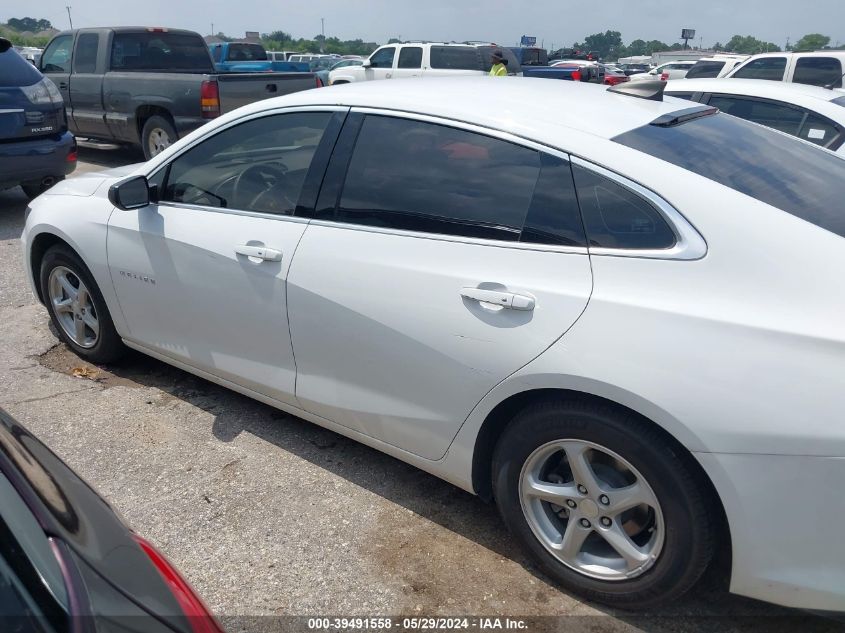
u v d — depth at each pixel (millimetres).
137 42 10719
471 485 2746
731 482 2078
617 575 2434
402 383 2756
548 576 2664
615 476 2377
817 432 1967
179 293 3490
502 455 2574
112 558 1472
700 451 2100
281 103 3234
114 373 4242
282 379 3219
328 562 2744
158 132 9984
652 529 2363
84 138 11383
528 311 2391
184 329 3574
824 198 2453
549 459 2539
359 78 16984
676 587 2311
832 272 2078
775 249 2145
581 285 2338
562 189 2465
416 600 2562
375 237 2814
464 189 2664
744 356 2059
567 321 2314
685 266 2217
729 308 2121
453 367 2570
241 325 3273
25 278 5832
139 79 9883
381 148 2904
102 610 1316
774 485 2039
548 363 2328
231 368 3432
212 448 3477
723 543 2305
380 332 2752
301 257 2979
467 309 2520
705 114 3051
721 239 2195
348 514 3014
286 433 3609
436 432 2732
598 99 2908
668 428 2139
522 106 2738
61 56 11227
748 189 2361
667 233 2275
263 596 2584
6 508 1405
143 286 3666
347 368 2928
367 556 2773
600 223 2377
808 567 2078
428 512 3029
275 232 3096
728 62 10594
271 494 3137
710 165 2471
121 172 4207
